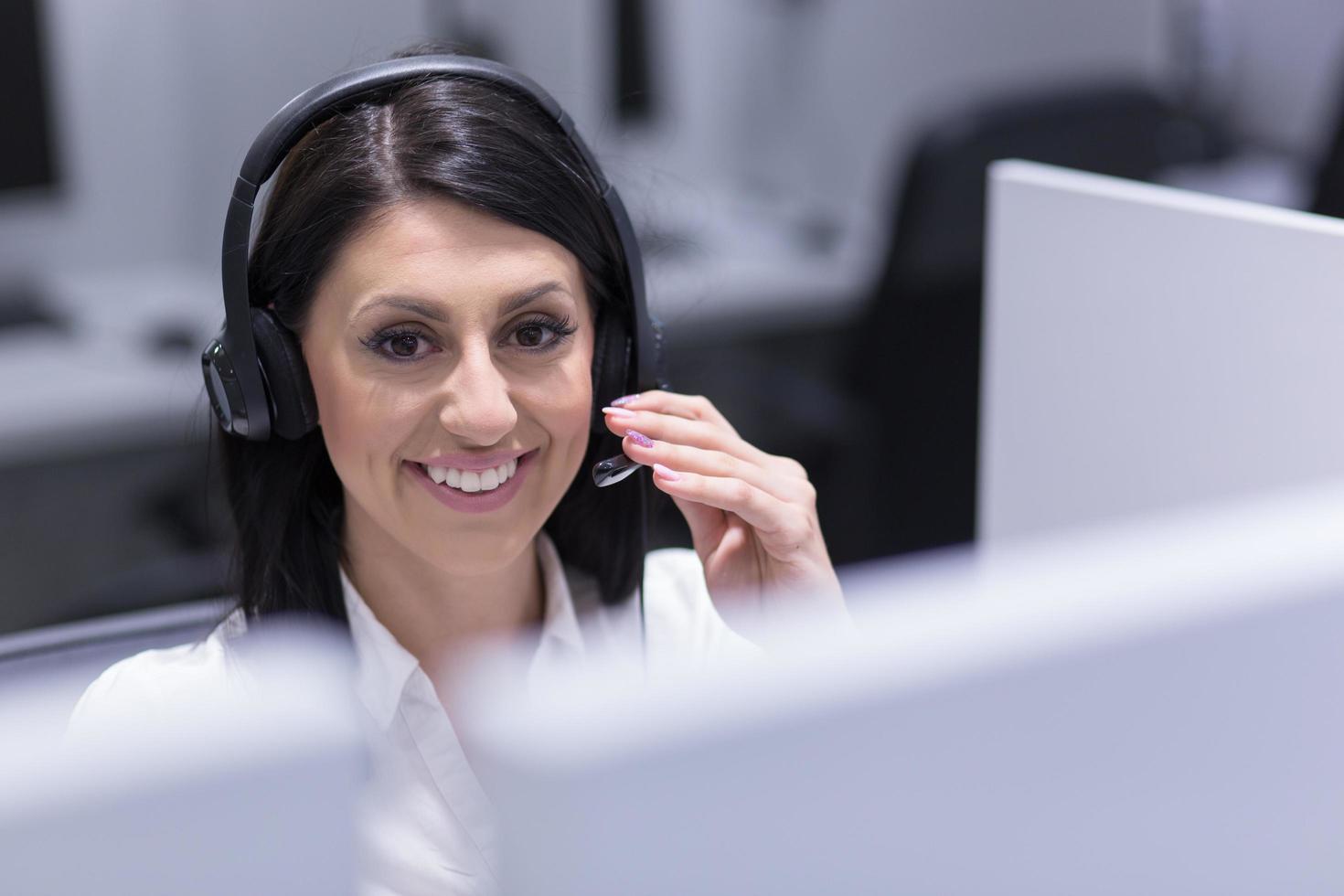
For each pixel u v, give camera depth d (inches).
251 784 21.9
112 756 21.5
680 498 71.6
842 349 229.1
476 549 62.2
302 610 67.5
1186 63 254.7
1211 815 24.9
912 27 259.1
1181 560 24.0
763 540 68.1
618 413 65.8
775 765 22.0
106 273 222.5
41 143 204.8
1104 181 88.0
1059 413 91.0
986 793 23.2
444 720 66.3
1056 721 23.3
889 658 22.3
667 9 253.6
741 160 277.3
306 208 59.0
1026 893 23.9
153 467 186.1
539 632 72.9
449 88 60.4
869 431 212.5
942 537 213.5
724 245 243.1
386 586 68.4
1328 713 24.9
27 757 21.4
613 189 63.4
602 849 21.5
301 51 209.2
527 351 60.4
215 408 63.2
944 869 23.2
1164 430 84.0
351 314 58.7
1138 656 23.4
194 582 129.0
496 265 58.2
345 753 22.2
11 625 184.2
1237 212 77.7
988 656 22.7
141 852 21.6
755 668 22.5
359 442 60.3
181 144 222.5
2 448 177.6
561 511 73.6
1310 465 75.4
